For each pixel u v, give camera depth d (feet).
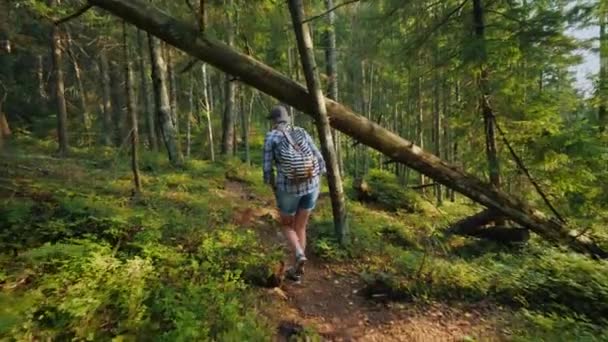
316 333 12.14
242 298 13.24
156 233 16.33
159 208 21.66
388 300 14.48
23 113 79.41
